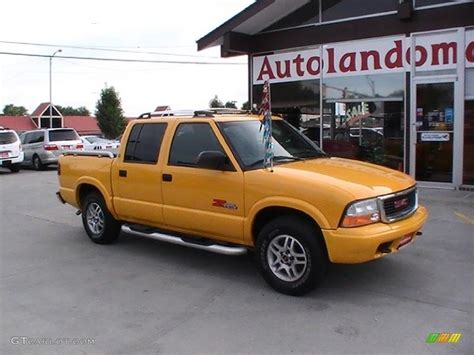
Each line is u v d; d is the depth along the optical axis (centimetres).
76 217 990
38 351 409
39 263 662
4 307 505
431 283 540
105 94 5644
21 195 1333
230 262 643
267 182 523
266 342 414
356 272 579
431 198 998
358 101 1218
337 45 1234
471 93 1075
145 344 418
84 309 496
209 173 572
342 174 527
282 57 1331
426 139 1131
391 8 1151
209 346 411
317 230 498
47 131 2138
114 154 709
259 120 628
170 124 635
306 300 502
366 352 392
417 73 1130
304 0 1241
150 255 686
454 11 1070
